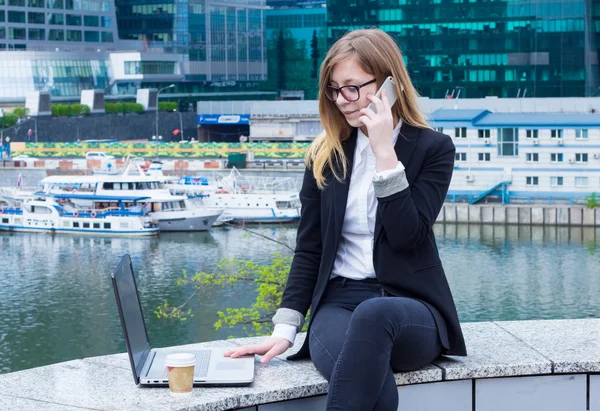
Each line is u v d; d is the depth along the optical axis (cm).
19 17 12988
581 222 6775
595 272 4834
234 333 3450
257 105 11306
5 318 3978
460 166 7238
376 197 478
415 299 485
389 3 10881
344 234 507
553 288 4434
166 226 6825
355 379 428
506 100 9188
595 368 501
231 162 9256
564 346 536
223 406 449
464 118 7181
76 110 11806
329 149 505
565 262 5188
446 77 10831
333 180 505
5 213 7062
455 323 488
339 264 509
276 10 13862
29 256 5803
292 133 11088
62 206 6975
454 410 493
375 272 494
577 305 4069
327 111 504
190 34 14388
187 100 14425
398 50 493
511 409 500
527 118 7181
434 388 488
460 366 491
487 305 4097
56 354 3425
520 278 4684
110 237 6669
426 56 10856
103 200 6962
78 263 5488
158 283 4678
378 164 473
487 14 10619
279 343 509
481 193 7162
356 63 481
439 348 485
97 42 13925
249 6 15275
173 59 13962
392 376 449
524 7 10525
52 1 13275
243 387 467
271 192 7794
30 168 9469
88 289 4606
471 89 10781
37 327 3812
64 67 12419
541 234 6381
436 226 6888
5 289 4647
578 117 7100
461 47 10756
